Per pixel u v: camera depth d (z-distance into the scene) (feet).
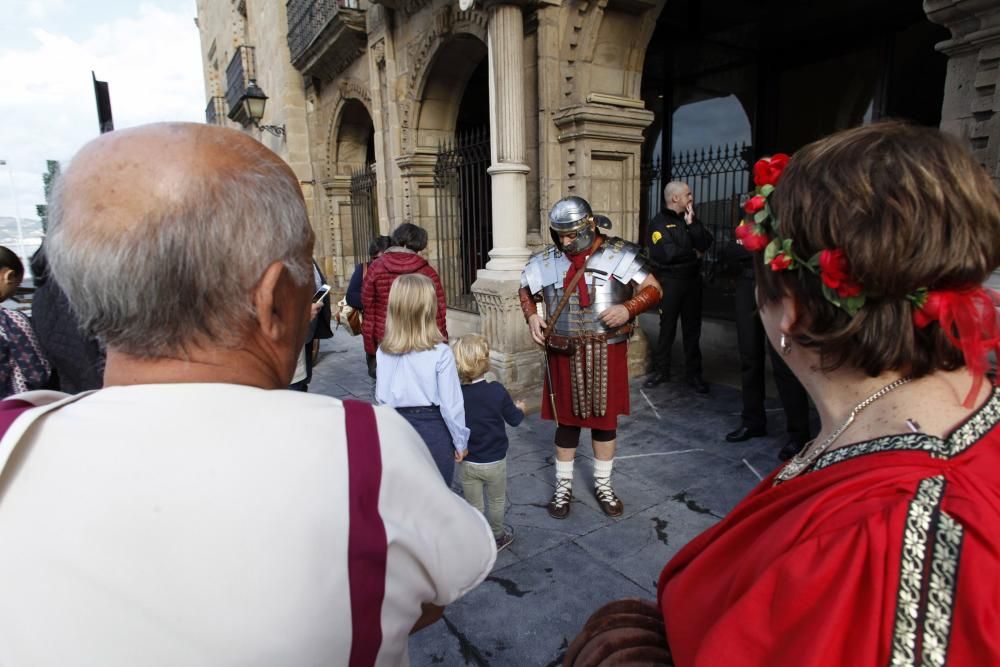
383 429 2.26
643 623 2.78
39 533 1.81
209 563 1.83
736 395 15.75
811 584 1.65
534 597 7.79
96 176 2.09
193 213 2.05
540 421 14.46
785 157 2.31
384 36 22.65
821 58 23.68
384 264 13.93
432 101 22.02
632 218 16.97
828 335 2.01
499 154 15.65
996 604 1.46
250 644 1.83
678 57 24.82
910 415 1.96
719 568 2.19
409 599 2.28
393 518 2.18
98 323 2.13
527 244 17.01
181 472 1.89
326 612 1.93
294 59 31.19
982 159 9.05
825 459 2.05
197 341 2.18
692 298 15.80
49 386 8.16
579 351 9.25
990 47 8.69
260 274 2.21
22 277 9.05
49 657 1.75
